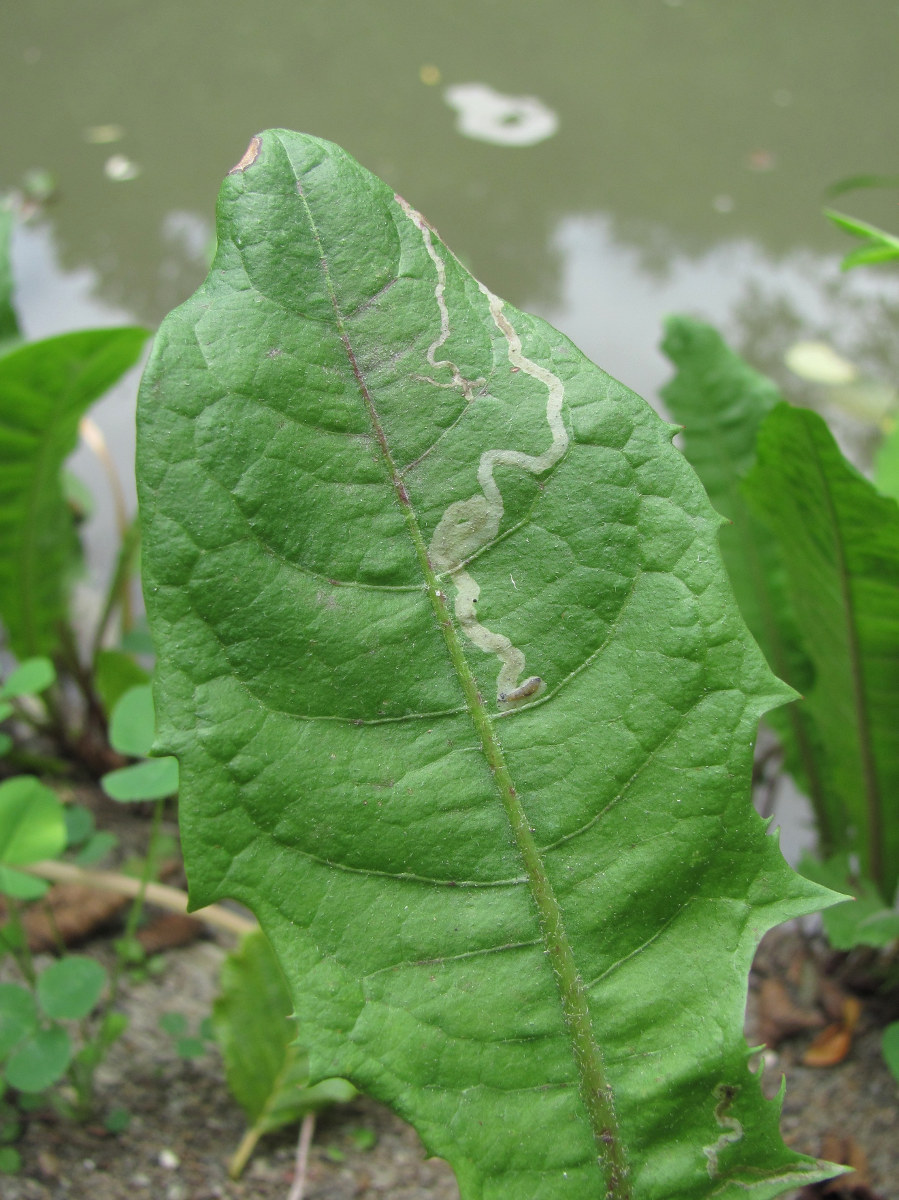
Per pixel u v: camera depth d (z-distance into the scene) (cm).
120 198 50
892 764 20
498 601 12
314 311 11
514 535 12
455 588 12
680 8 69
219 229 11
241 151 53
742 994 12
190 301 11
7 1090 19
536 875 12
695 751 12
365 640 11
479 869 12
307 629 11
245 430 11
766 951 24
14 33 64
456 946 11
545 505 12
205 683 11
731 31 66
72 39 64
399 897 11
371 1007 11
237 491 11
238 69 61
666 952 12
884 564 17
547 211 50
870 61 63
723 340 23
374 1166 19
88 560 37
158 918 24
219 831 11
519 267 46
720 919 12
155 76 60
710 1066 11
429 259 12
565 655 12
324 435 11
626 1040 12
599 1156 11
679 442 25
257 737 11
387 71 60
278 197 11
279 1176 19
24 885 18
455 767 12
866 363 42
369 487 11
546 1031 11
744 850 12
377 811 11
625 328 43
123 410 41
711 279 46
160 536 11
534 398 12
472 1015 11
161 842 27
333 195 12
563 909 12
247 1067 19
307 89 59
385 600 11
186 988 23
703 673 12
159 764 18
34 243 47
